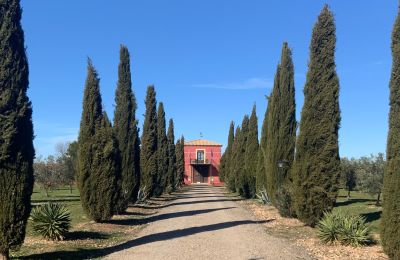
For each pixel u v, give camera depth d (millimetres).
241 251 11281
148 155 30594
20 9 9938
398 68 9859
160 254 10930
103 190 16828
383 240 9695
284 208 18234
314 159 14914
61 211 13555
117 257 10609
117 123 23922
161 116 41188
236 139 43188
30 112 9906
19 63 9742
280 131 20984
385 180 9742
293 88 21125
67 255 10852
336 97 14969
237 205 26703
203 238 13508
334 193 14773
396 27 10133
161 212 22531
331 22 15023
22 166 9617
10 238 9422
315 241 12758
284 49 21141
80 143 17062
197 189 55906
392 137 9711
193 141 82000
